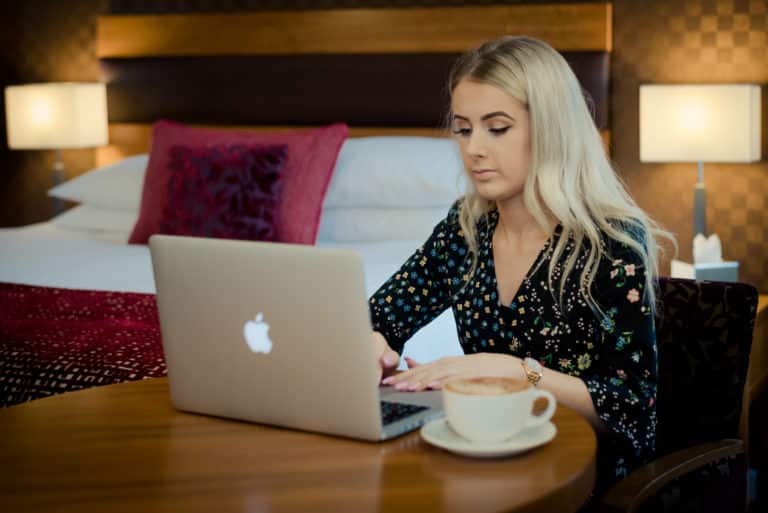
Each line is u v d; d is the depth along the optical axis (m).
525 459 1.22
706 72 3.64
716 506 1.63
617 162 3.81
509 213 1.70
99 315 2.57
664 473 1.50
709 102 3.35
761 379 3.16
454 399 1.23
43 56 4.72
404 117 4.02
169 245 1.40
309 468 1.21
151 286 2.92
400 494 1.12
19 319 2.55
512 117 1.62
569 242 1.65
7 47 4.78
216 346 1.40
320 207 3.50
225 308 1.37
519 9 3.81
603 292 1.59
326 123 4.14
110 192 3.95
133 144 4.49
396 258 3.17
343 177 3.61
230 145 3.52
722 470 1.63
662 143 3.43
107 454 1.29
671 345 1.77
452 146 3.64
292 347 1.32
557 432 1.32
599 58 3.71
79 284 2.96
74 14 4.64
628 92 3.77
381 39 4.02
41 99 4.38
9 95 4.48
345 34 4.07
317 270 1.26
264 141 3.59
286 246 1.29
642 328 1.57
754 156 3.38
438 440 1.25
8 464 1.25
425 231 3.48
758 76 3.56
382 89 4.04
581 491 1.18
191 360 1.43
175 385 1.47
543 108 1.61
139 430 1.39
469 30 3.89
